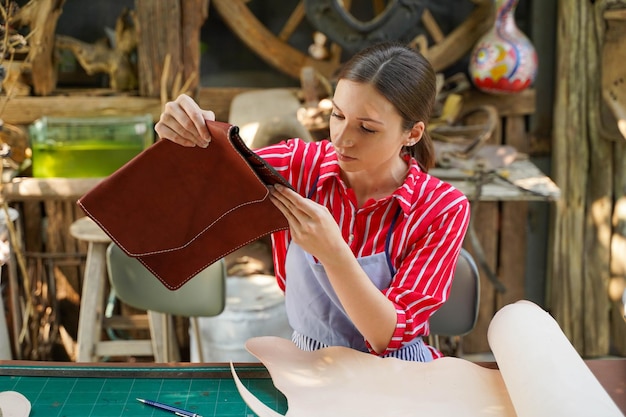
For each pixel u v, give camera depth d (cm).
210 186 134
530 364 122
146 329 289
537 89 307
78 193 263
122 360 305
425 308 146
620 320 312
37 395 133
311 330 158
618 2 275
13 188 260
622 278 308
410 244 151
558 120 300
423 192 152
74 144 263
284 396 133
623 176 300
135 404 131
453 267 152
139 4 271
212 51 301
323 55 293
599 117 295
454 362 139
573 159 300
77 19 292
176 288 146
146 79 280
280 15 303
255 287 268
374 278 152
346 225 155
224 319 255
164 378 139
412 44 284
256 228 139
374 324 139
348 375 135
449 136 281
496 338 135
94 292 259
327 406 126
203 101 293
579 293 310
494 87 284
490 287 309
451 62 296
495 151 278
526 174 276
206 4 277
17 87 271
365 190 155
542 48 304
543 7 301
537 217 318
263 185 128
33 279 293
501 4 276
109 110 279
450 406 126
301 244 131
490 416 123
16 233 274
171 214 137
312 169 159
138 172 132
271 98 279
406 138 145
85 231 254
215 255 143
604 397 113
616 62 283
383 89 133
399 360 140
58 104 276
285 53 291
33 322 293
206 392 134
